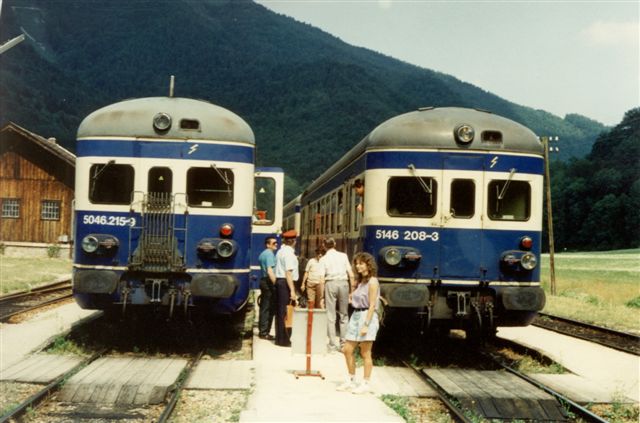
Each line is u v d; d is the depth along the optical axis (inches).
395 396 352.5
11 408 319.3
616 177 3127.5
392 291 440.5
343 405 328.8
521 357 498.3
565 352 526.0
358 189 497.7
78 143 472.4
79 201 467.5
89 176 466.0
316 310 402.9
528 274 456.4
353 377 366.3
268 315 544.1
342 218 583.2
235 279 460.1
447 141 459.2
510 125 472.1
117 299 460.8
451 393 358.0
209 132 470.3
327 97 6195.9
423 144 459.5
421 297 440.5
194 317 561.0
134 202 463.5
